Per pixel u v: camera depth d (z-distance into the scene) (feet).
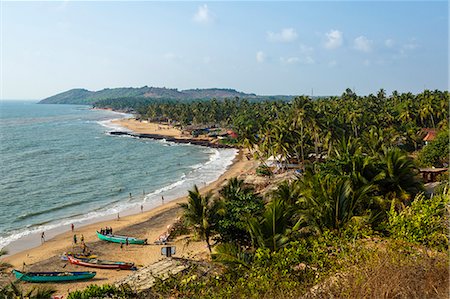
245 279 40.11
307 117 218.59
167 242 139.85
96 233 152.66
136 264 122.93
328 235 45.44
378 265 31.89
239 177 228.84
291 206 75.15
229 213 100.89
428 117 307.37
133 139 469.57
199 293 44.47
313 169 128.36
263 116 422.41
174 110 644.69
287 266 39.78
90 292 67.56
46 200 201.46
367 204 78.59
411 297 28.30
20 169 276.82
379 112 333.42
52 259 127.85
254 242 68.80
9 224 165.17
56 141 437.58
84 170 277.64
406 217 47.52
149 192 219.20
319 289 32.91
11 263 124.36
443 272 30.07
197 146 413.80
